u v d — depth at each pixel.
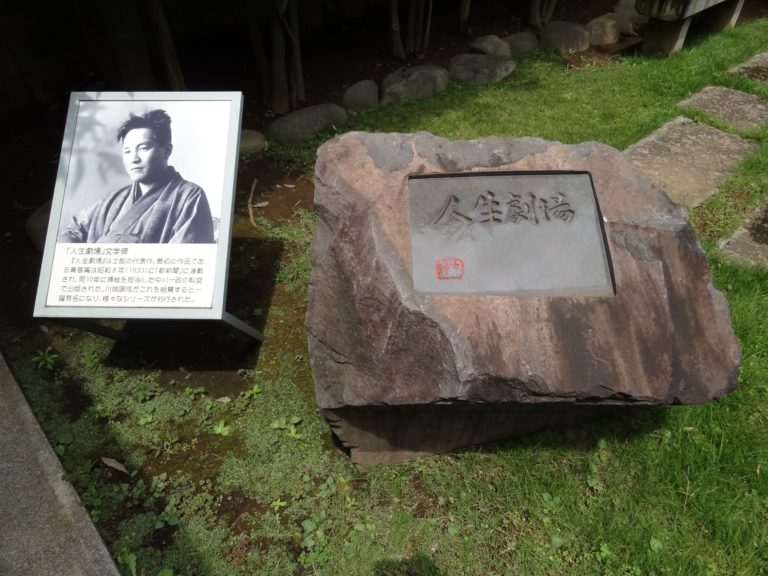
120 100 2.70
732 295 3.21
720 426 2.68
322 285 2.35
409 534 2.38
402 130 4.52
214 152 2.65
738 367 2.21
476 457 2.62
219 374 2.97
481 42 5.52
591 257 2.26
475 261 2.23
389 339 2.15
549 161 2.46
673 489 2.48
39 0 4.26
